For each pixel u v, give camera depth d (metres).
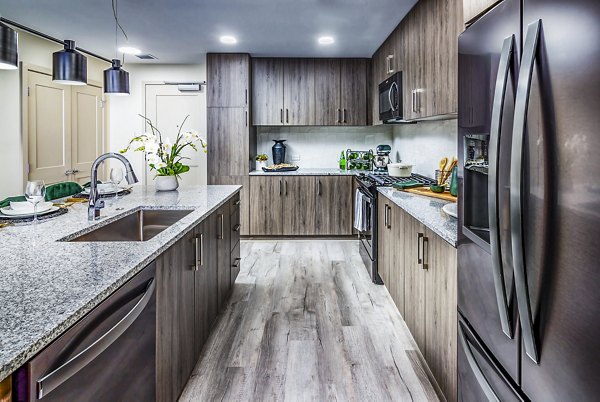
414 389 2.01
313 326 2.71
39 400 0.80
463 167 1.52
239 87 5.05
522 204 1.00
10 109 3.97
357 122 5.29
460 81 1.55
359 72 5.27
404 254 2.61
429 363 2.07
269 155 5.75
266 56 5.15
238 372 2.16
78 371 0.95
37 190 1.92
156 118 5.59
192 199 2.71
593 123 0.77
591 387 0.78
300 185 5.17
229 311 2.96
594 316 0.77
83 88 4.98
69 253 1.40
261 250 4.71
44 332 0.81
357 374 2.14
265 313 2.92
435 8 2.77
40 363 0.81
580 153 0.80
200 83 5.51
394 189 3.37
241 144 5.11
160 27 3.94
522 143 0.98
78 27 3.92
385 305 3.06
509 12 1.12
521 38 1.05
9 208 2.12
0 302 0.96
